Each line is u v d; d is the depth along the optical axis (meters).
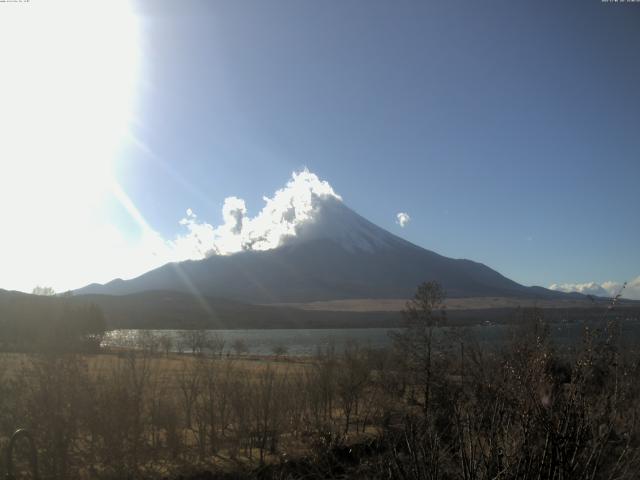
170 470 14.78
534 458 5.77
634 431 6.40
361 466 10.70
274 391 19.31
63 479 12.51
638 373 6.88
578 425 5.83
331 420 20.16
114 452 13.82
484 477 5.78
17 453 12.52
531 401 6.00
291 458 15.91
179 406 17.66
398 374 22.62
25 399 12.88
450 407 7.36
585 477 5.70
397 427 8.64
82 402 13.42
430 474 6.14
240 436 17.41
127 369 15.40
